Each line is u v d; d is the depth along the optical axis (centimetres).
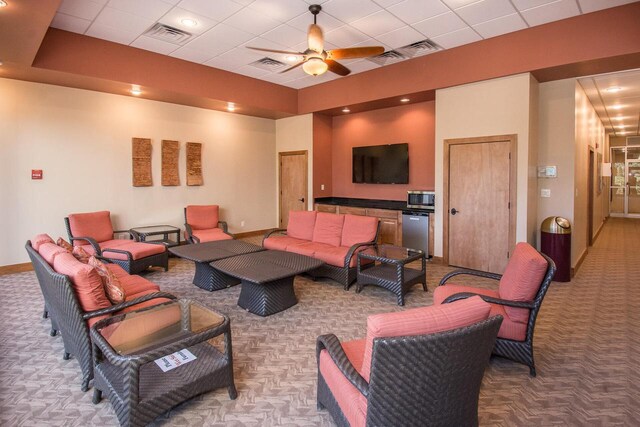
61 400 229
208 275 448
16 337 315
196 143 700
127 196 617
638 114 767
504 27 462
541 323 348
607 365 270
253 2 392
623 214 1247
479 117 523
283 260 408
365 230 490
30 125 518
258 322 350
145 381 209
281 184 844
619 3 399
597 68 458
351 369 168
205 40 500
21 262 521
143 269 495
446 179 565
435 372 146
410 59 582
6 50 399
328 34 479
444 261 576
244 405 225
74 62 475
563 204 515
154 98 623
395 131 709
